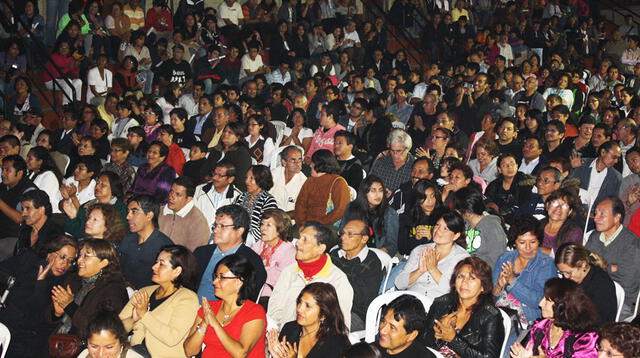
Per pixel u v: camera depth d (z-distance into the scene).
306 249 6.05
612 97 15.88
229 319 5.32
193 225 7.61
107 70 14.89
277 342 5.14
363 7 21.31
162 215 7.75
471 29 20.34
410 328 4.88
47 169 9.42
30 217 7.44
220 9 18.17
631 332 4.32
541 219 7.00
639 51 20.34
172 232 7.61
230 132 9.65
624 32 22.36
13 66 14.71
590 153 9.76
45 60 15.27
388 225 7.45
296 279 6.23
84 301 5.75
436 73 15.95
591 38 21.84
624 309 6.64
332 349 5.03
